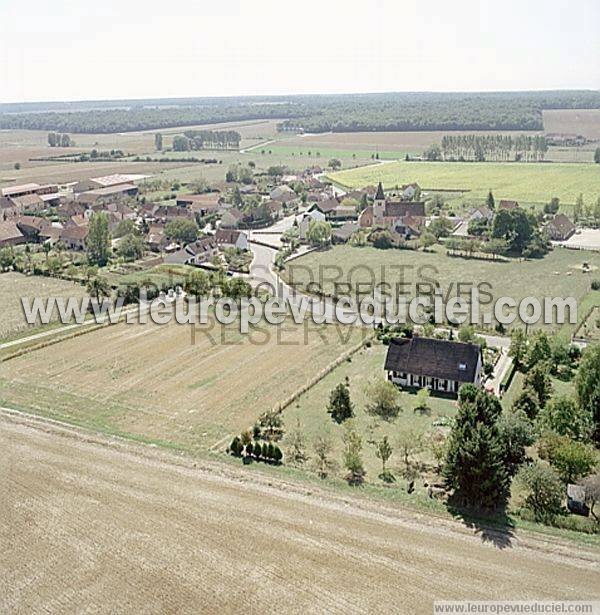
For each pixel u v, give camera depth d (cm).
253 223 17925
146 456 6122
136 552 4794
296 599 4312
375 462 5997
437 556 4703
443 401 7181
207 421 6812
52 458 6106
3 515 5256
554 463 5600
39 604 4319
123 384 7706
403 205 16600
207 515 5216
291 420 6806
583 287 11475
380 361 8256
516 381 7688
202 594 4375
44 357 8531
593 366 6488
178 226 15488
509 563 4625
